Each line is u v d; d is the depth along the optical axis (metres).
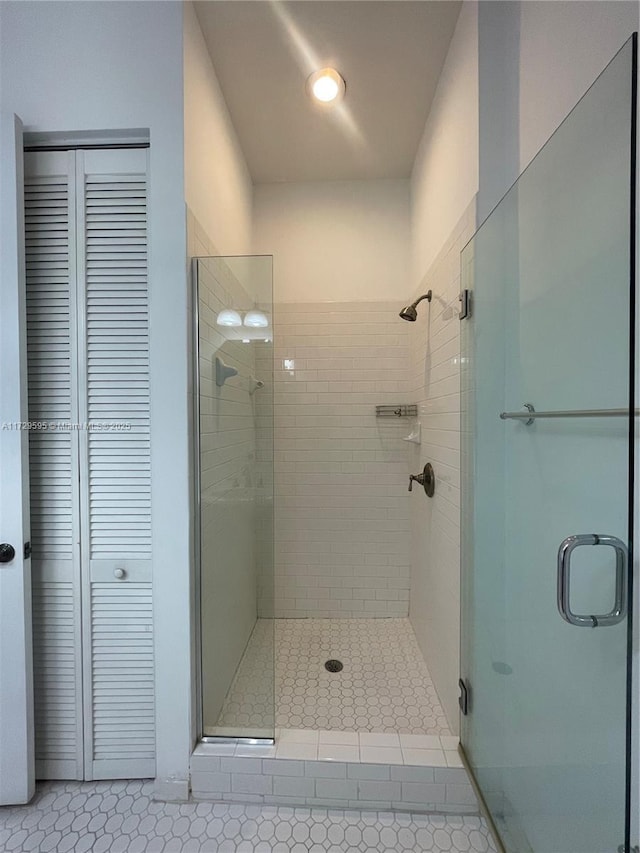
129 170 1.23
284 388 2.27
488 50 1.19
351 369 2.26
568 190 0.83
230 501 1.54
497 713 1.13
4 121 1.12
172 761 1.21
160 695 1.21
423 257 1.89
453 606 1.43
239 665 1.54
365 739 1.29
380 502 2.25
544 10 0.97
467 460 1.31
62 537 1.26
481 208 1.22
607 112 0.71
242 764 1.21
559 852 0.86
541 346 0.95
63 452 1.25
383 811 1.19
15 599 1.16
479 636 1.24
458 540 1.39
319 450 2.27
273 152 2.00
